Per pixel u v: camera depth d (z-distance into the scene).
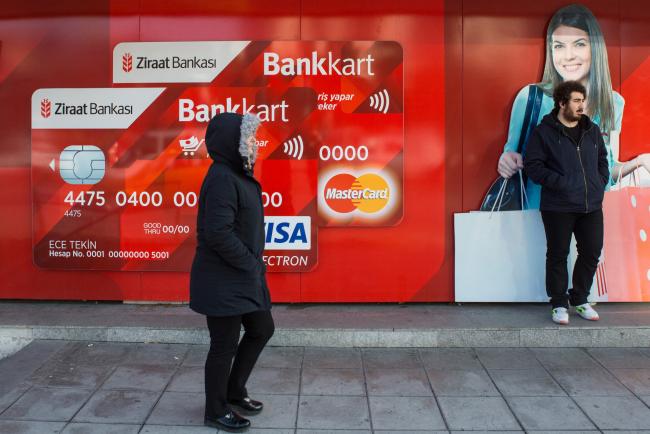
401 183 5.06
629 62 5.02
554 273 4.66
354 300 5.14
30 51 5.07
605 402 3.71
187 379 4.01
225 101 5.04
